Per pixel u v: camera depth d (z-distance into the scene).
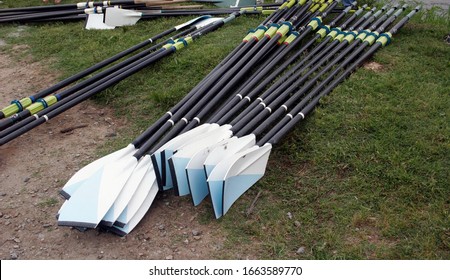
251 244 3.43
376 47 5.52
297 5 6.15
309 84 4.81
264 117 4.38
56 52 6.16
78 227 3.52
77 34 6.55
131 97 5.08
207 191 3.81
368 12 6.34
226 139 4.02
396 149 4.11
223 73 4.96
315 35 5.78
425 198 3.68
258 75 4.93
